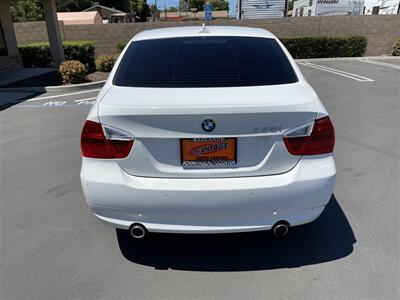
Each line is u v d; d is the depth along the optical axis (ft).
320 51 55.98
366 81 33.78
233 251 8.79
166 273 8.05
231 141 7.02
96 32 56.13
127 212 7.34
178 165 7.18
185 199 7.07
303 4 90.17
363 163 13.91
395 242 8.94
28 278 7.92
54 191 12.01
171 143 7.06
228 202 7.09
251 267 8.21
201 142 7.02
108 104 7.18
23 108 25.08
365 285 7.50
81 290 7.55
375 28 58.29
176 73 8.36
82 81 34.22
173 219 7.32
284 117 6.95
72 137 18.04
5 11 43.37
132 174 7.24
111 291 7.51
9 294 7.47
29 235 9.53
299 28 58.59
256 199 7.10
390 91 28.58
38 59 48.39
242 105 6.84
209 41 9.54
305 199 7.30
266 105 6.84
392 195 11.30
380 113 21.61
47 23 43.14
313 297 7.24
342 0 74.38
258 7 64.64
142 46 9.57
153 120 6.89
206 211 7.16
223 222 7.31
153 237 9.39
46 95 29.96
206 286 7.63
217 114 6.81
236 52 9.05
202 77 8.20
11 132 19.16
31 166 14.25
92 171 7.28
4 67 42.39
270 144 7.09
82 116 22.47
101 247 9.00
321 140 7.26
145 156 7.11
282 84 8.06
